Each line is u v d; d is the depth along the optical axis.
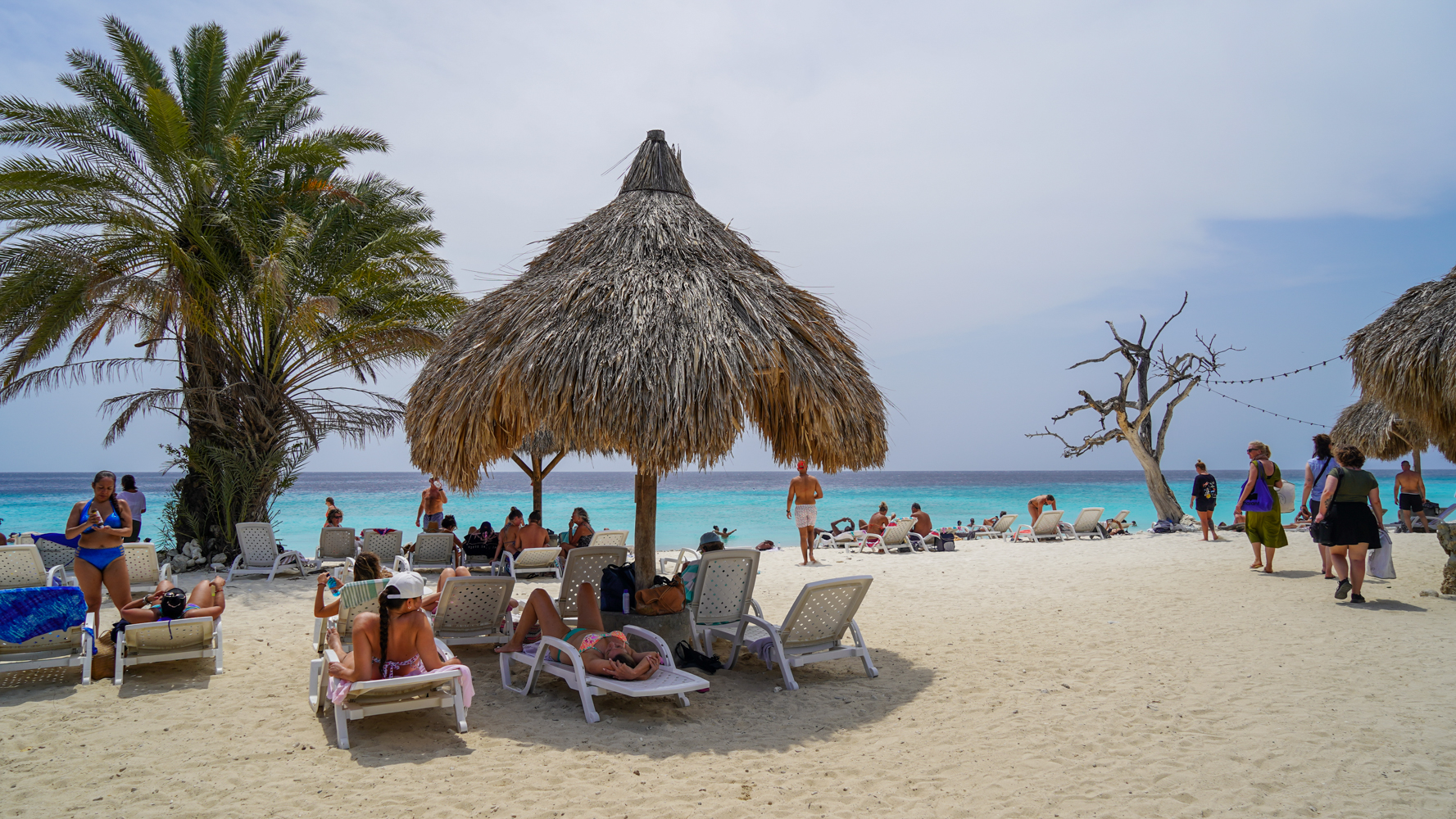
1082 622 7.55
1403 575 9.34
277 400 12.49
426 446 5.86
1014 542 16.59
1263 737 4.27
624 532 11.80
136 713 4.86
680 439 5.03
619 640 5.12
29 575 7.01
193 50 12.98
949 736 4.49
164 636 5.59
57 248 10.79
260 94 13.54
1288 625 6.97
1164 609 8.05
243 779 3.86
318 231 12.88
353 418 13.19
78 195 11.30
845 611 5.80
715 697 5.34
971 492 57.44
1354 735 4.24
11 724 4.63
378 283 12.95
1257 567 10.31
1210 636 6.70
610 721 4.80
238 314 12.36
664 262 5.91
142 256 11.95
